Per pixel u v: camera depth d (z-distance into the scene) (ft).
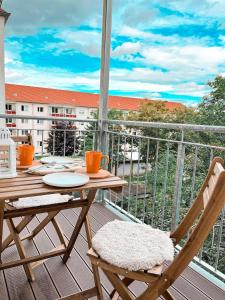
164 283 3.29
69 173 4.15
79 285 5.26
